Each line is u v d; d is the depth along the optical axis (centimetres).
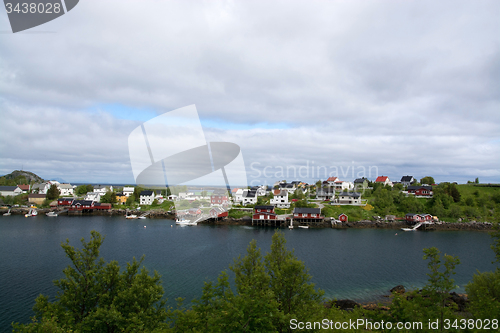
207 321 1515
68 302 1675
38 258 4569
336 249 5531
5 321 2600
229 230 7681
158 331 1552
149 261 4534
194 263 4434
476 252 5378
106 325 1662
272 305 1473
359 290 3491
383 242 6225
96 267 1841
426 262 4641
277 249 1988
